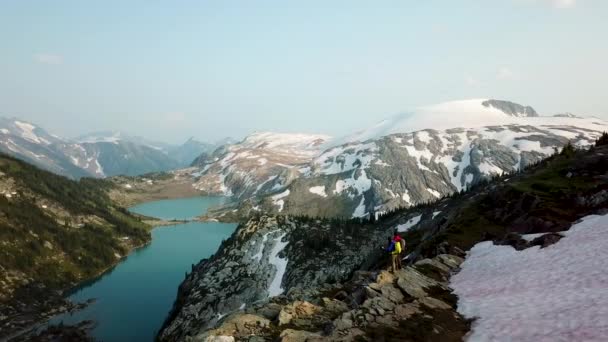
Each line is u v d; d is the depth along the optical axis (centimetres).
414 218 19212
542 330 2302
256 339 2550
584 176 7762
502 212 7262
